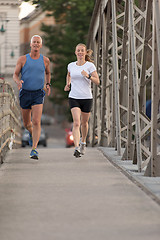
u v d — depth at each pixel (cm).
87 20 7206
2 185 1275
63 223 891
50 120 14262
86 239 792
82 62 1830
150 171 1378
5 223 894
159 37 1301
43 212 974
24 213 967
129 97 1750
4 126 2006
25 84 1767
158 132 1450
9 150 2219
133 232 830
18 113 3500
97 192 1173
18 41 7212
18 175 1441
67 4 7338
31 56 1770
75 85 1834
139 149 1466
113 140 2403
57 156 1961
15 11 7244
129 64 1706
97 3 2892
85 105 1850
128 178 1407
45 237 804
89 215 947
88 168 1592
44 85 1828
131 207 1012
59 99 8344
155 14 1309
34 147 1811
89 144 3603
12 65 7200
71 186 1253
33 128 1797
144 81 1520
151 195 1120
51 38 7556
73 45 7288
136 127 1483
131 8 1552
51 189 1214
